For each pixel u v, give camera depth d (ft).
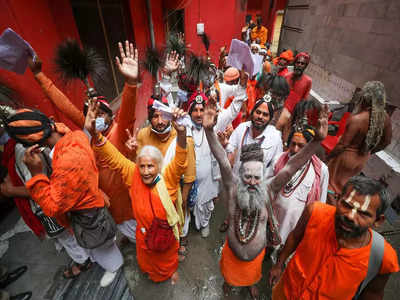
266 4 42.45
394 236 10.12
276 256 9.04
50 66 8.64
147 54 11.30
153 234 6.29
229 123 9.96
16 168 6.16
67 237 7.37
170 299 7.89
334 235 4.36
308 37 22.98
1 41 5.98
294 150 6.87
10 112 5.26
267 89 11.50
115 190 7.28
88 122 5.73
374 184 3.75
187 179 7.63
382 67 12.60
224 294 8.00
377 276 4.28
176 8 21.24
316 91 20.24
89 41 11.66
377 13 13.04
